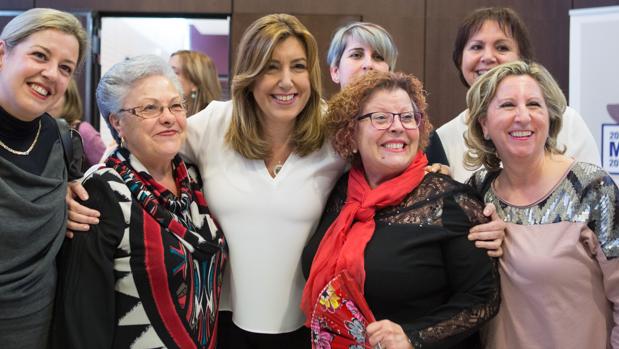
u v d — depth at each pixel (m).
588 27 3.91
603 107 3.90
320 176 1.88
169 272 1.52
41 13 1.43
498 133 1.59
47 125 1.60
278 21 1.76
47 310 1.46
